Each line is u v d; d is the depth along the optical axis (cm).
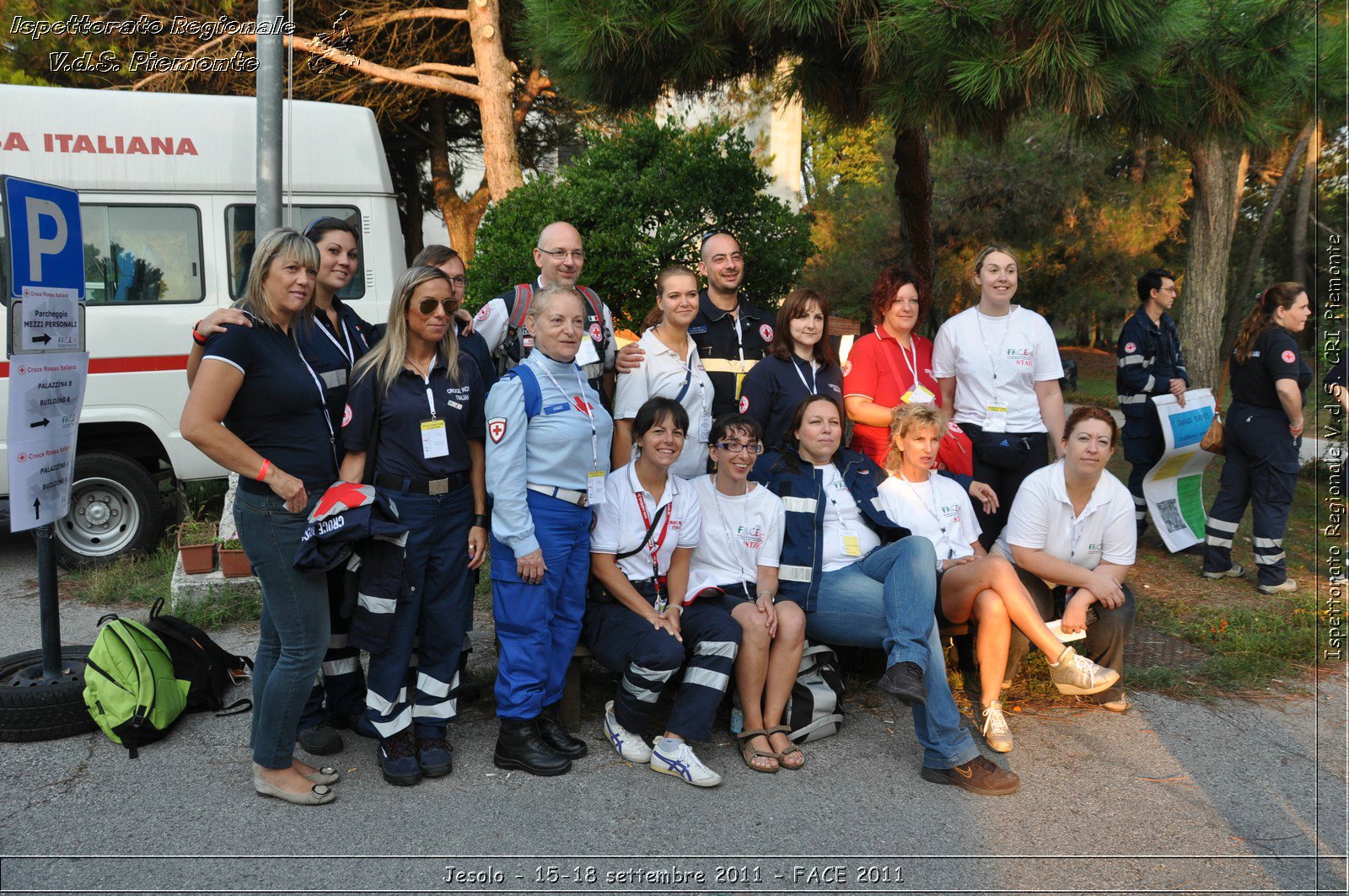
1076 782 350
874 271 1719
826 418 406
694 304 422
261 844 298
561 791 338
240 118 636
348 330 375
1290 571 621
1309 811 331
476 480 363
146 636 375
